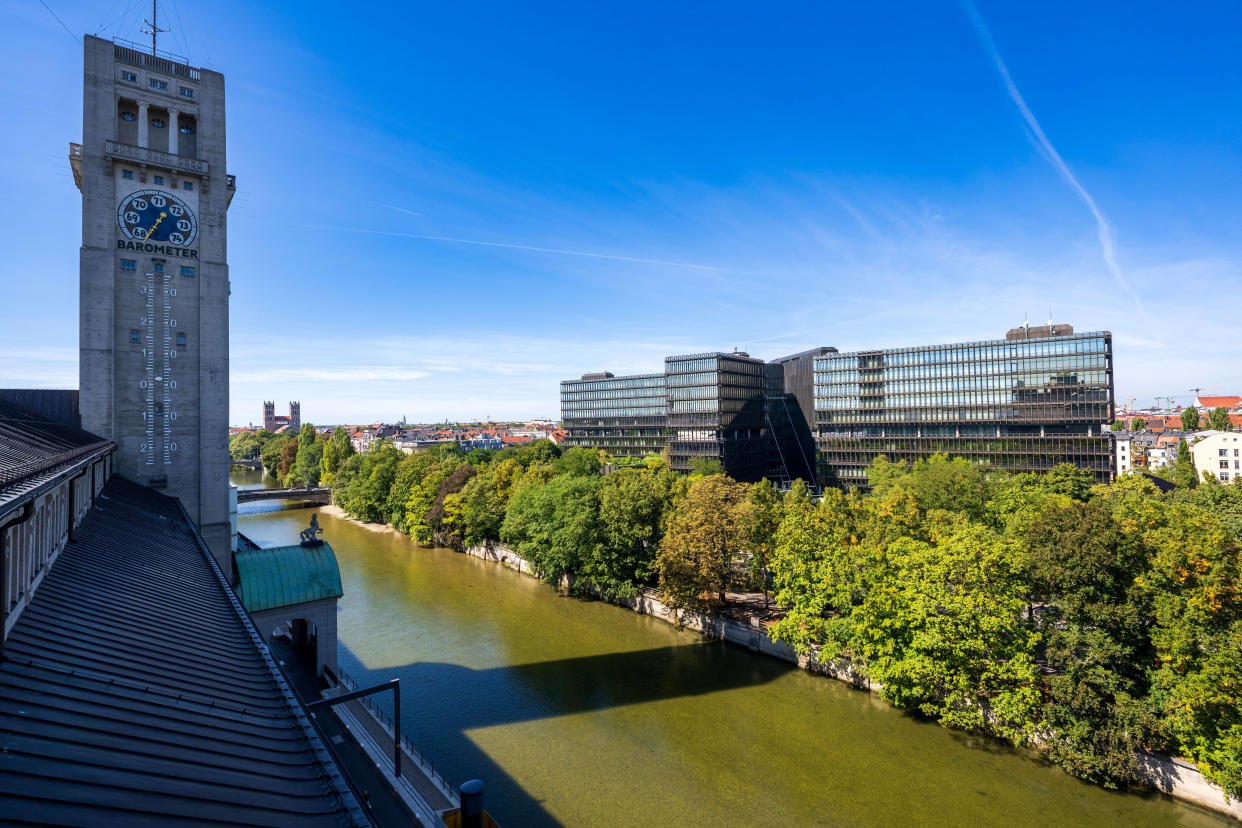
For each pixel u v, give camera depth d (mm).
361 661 68000
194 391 65938
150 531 43250
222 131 68125
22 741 14102
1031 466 155250
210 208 66938
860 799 44469
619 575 86250
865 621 56375
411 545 129375
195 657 23484
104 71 61656
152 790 14305
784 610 77875
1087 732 44844
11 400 58875
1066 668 47250
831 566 61781
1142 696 45656
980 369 164000
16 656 17781
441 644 72875
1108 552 46656
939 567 53344
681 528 76312
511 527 102812
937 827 41469
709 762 49125
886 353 179250
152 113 65125
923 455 172250
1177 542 46500
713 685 62156
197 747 17234
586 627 78375
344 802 16906
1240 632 40031
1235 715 40125
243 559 58344
